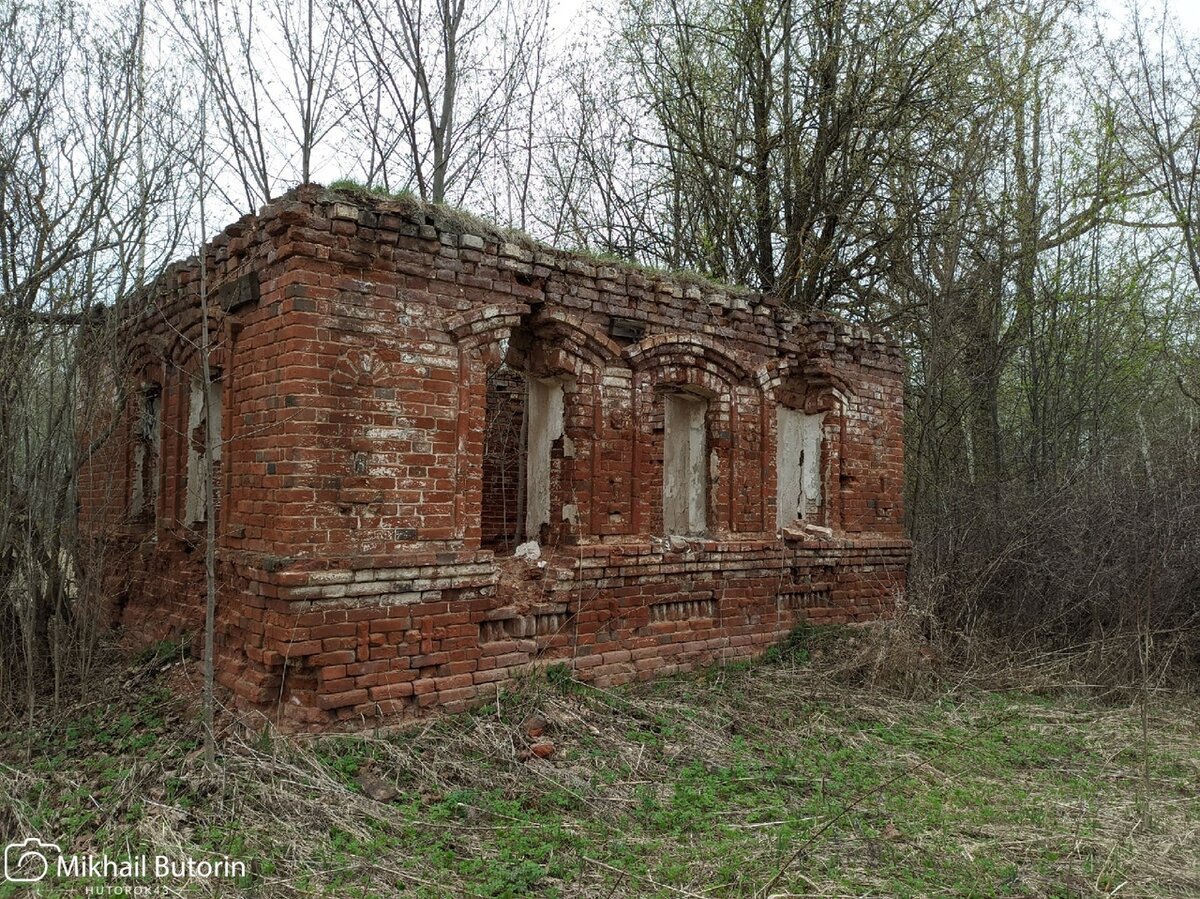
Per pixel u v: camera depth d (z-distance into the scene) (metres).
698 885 4.52
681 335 8.78
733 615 9.26
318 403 6.28
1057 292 16.11
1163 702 9.29
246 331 7.02
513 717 6.86
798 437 10.56
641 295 8.48
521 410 12.42
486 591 7.15
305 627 6.12
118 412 8.38
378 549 6.52
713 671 8.76
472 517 7.12
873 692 8.73
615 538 8.28
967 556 11.71
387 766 5.90
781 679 8.83
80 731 6.72
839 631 10.02
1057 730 8.06
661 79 16.92
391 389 6.65
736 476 9.39
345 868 4.54
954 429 15.73
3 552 7.55
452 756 6.15
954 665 10.20
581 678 7.77
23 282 7.63
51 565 8.08
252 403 6.80
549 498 8.22
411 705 6.63
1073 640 11.11
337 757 5.89
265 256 6.71
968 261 15.90
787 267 16.17
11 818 5.22
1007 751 7.33
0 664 7.29
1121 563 10.85
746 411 9.56
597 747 6.68
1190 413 17.56
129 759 6.07
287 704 6.23
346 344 6.45
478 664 7.08
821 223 16.39
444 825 5.20
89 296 8.09
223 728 6.23
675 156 17.48
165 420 9.04
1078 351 16.45
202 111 6.57
